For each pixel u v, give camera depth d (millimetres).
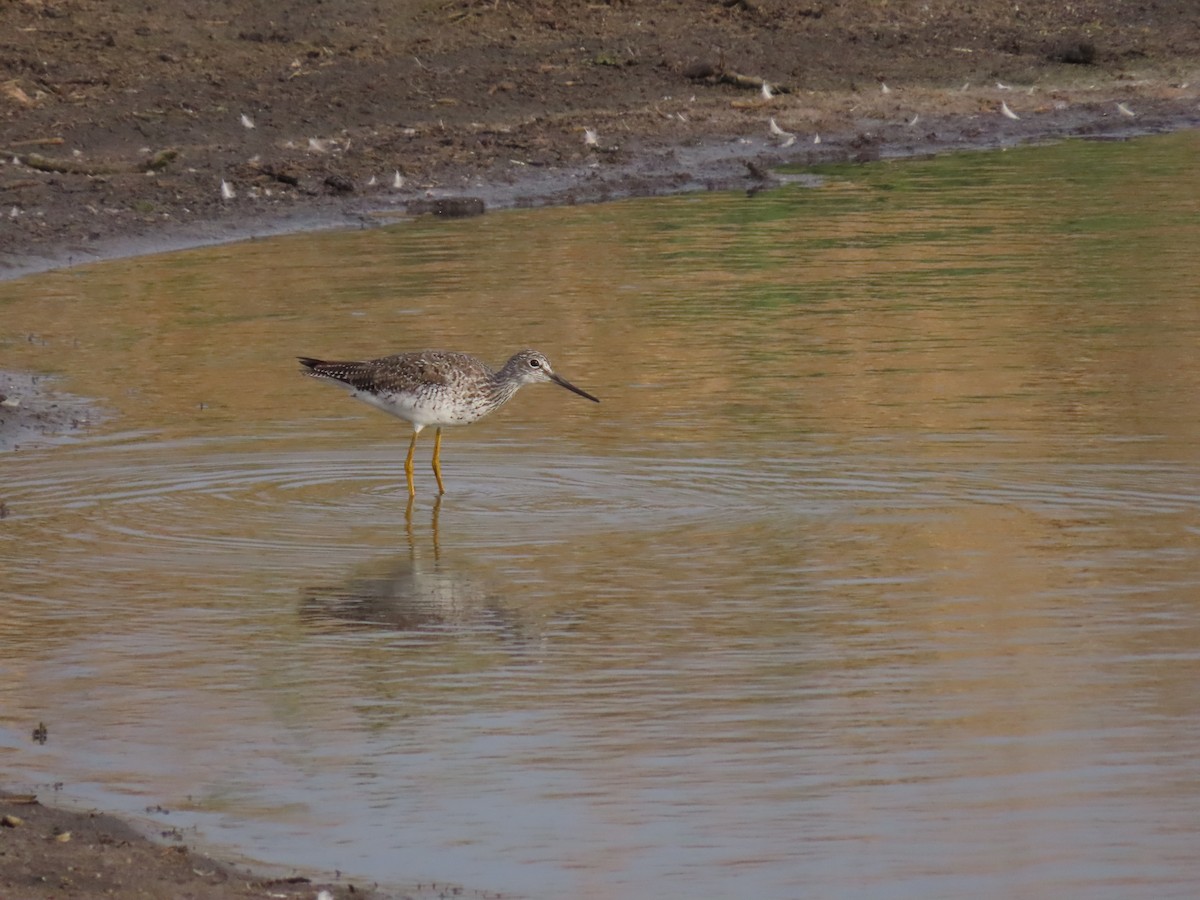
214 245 23969
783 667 11086
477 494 14867
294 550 13516
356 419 17031
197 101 28719
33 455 15820
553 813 9180
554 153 28203
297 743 10117
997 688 10719
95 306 20891
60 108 27953
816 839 8828
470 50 31984
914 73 33156
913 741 9977
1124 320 19578
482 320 20000
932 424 16188
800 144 29609
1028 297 20609
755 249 23359
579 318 20094
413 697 10781
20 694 10867
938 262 22422
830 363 18203
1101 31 35500
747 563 13031
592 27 33438
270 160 26953
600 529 13875
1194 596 12195
